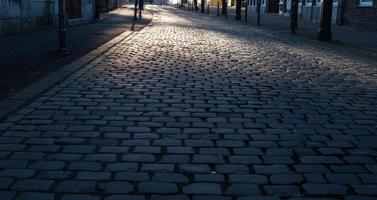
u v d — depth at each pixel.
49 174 4.01
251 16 38.94
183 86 7.84
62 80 8.20
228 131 5.34
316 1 29.61
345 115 6.23
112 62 10.44
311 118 6.02
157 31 20.83
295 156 4.56
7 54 11.43
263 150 4.71
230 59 11.34
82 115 5.93
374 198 3.65
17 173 4.02
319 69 10.12
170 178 3.96
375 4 21.73
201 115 6.02
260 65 10.47
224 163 4.33
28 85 7.64
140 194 3.65
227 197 3.62
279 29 23.27
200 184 3.85
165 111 6.18
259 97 7.16
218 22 30.22
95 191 3.69
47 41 14.62
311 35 19.42
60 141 4.88
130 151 4.61
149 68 9.66
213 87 7.81
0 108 6.11
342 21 25.47
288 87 8.01
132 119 5.77
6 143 4.80
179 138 5.04
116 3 53.75
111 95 7.07
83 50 12.51
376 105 6.86
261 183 3.89
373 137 5.25
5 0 16.00
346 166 4.32
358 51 13.85
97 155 4.48
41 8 19.30
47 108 6.25
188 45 14.60
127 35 17.91
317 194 3.71
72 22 22.81
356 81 8.78
